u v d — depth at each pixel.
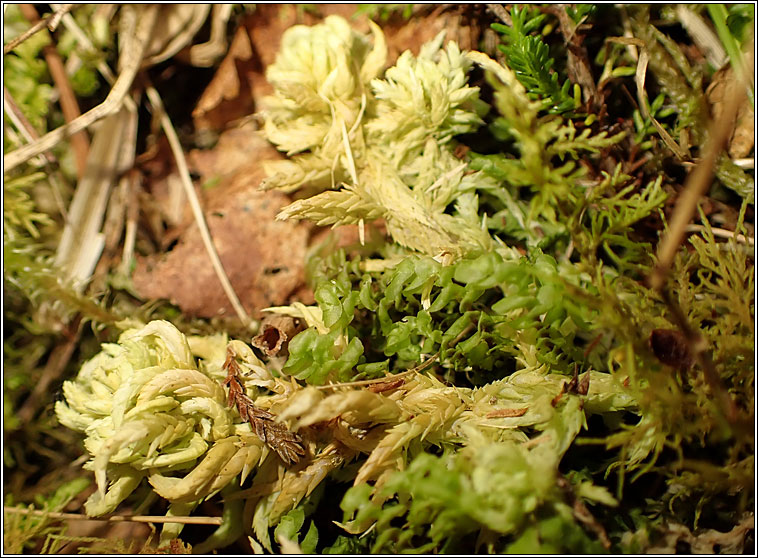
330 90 0.08
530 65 0.07
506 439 0.07
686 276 0.07
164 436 0.07
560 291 0.06
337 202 0.07
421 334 0.07
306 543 0.07
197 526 0.08
